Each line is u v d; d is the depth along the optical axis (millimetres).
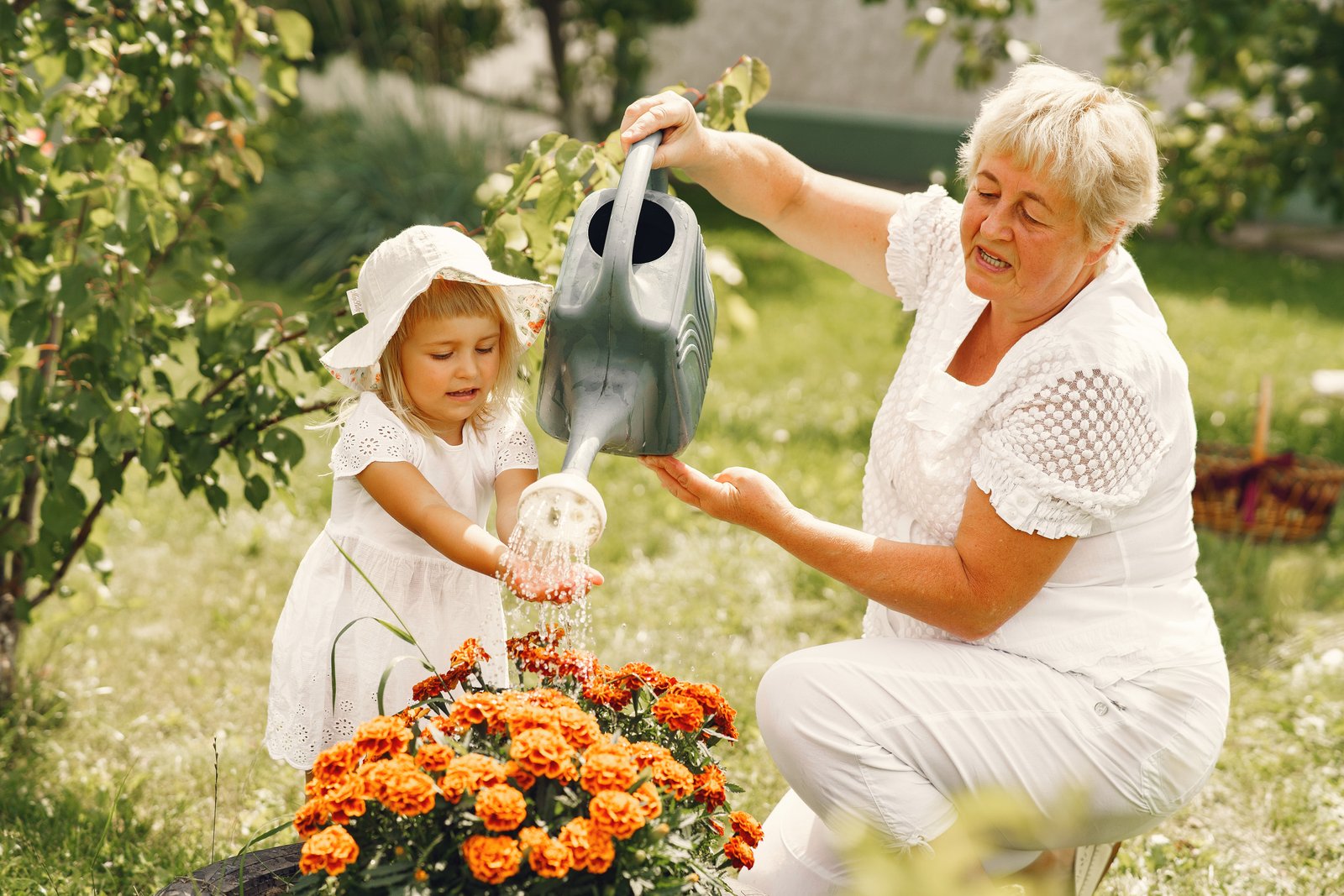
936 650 2102
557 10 12078
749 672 3490
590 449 1748
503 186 3115
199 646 3648
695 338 1895
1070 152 1829
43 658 3404
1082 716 2023
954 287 2285
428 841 1630
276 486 2982
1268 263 11164
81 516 2906
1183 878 2672
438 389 2080
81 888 2379
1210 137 6410
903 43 14961
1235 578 4355
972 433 2057
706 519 4637
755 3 15141
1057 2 13492
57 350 2902
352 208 8375
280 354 2850
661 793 1713
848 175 15164
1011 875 2299
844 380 6754
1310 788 3053
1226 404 6645
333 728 2168
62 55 2975
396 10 10867
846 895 2170
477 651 1968
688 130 2258
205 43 2994
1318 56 6016
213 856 2371
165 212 2750
